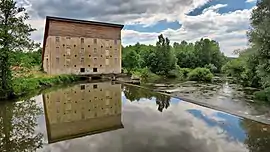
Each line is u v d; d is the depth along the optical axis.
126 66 65.31
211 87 29.56
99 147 8.62
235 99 19.66
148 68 63.78
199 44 85.56
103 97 21.66
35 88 26.86
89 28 48.59
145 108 16.44
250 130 10.82
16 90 20.91
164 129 10.98
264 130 10.84
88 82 38.78
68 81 39.00
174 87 30.31
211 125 11.73
